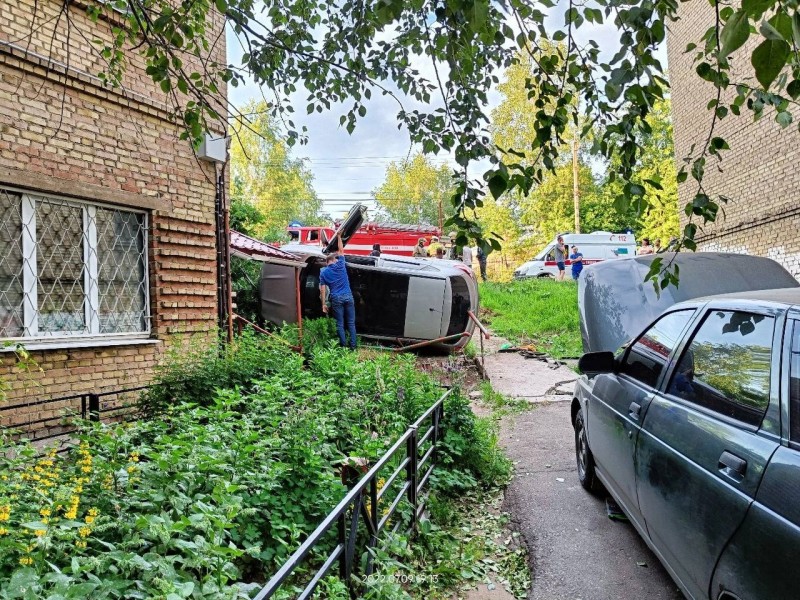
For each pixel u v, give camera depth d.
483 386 9.72
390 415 5.41
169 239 7.48
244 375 6.21
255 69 4.07
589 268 6.62
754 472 2.14
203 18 4.12
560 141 2.52
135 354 6.92
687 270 5.96
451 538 4.24
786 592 1.84
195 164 7.92
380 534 3.27
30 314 5.93
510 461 5.95
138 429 4.11
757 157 11.47
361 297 12.38
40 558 2.12
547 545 4.09
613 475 4.04
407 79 3.99
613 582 3.56
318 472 3.76
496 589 3.57
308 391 5.25
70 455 3.56
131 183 6.95
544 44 2.94
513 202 36.75
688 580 2.69
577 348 13.17
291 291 11.07
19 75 5.76
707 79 2.39
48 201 6.14
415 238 23.97
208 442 3.55
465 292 12.61
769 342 2.44
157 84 7.27
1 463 3.03
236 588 2.11
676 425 2.92
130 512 2.85
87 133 6.43
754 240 11.70
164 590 1.90
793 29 1.29
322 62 3.95
